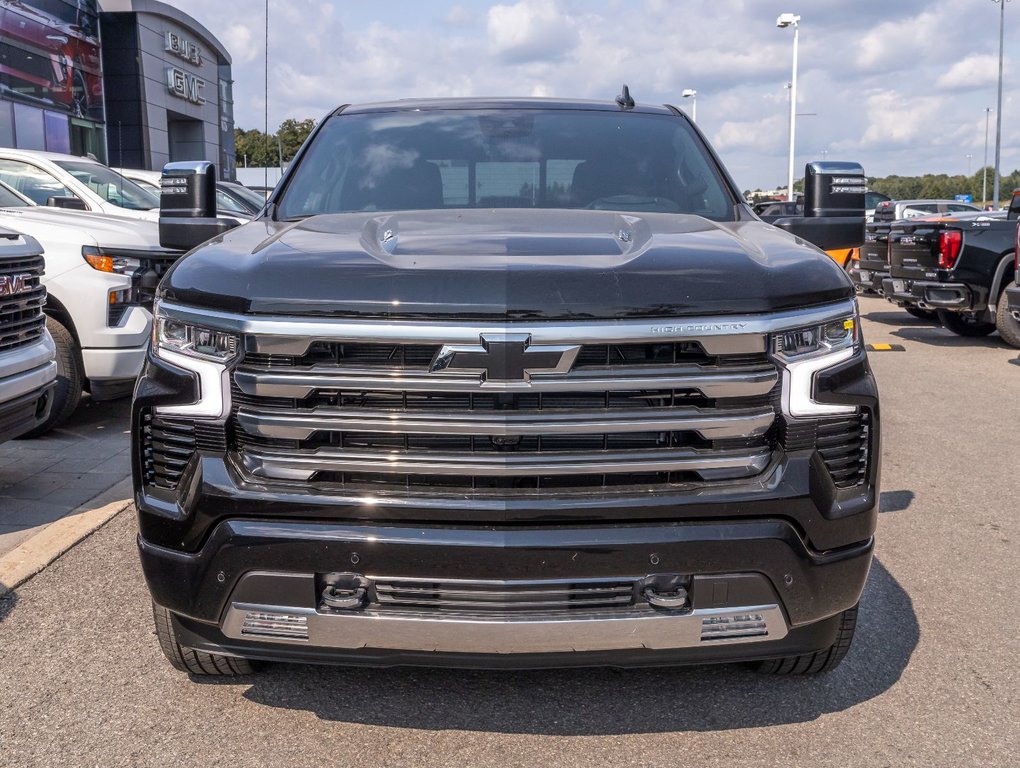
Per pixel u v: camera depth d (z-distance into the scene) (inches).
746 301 98.0
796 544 100.0
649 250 105.6
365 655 102.2
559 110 166.2
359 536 96.4
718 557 98.0
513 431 95.1
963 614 151.2
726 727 116.2
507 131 158.2
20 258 191.3
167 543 102.3
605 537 96.4
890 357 436.8
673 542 97.0
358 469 96.9
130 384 267.1
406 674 128.3
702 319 96.6
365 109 169.0
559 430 95.3
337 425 96.2
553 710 119.6
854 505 103.3
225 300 98.7
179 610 103.0
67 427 274.2
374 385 95.2
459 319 94.7
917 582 164.7
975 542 185.6
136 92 1205.1
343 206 143.2
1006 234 449.1
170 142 1417.3
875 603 155.4
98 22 1153.4
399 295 95.0
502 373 94.3
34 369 194.2
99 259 258.1
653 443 98.5
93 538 180.2
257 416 97.4
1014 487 223.9
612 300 95.3
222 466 99.5
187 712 118.6
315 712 118.6
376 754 109.9
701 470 98.5
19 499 204.4
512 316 94.3
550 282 95.9
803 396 100.2
